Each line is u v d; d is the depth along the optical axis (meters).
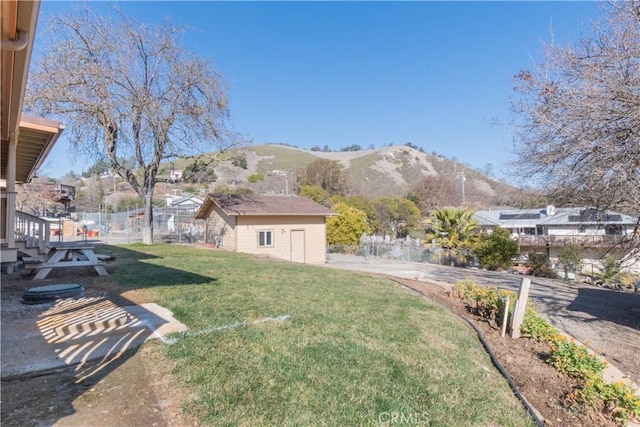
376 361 3.58
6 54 2.80
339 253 23.66
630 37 6.02
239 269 8.97
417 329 4.77
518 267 16.91
